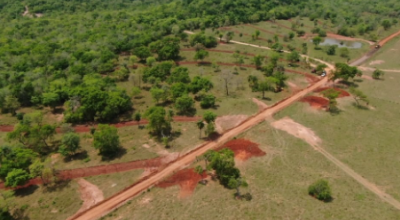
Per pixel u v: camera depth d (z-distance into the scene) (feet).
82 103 311.06
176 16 654.94
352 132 280.72
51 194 217.56
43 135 261.65
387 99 339.57
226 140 274.16
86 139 280.72
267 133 282.56
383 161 242.17
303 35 593.83
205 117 281.74
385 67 433.89
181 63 465.06
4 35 531.91
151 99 356.59
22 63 408.05
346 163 241.35
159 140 275.39
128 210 202.18
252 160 246.47
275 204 200.95
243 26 644.69
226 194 211.82
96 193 218.18
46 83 359.46
